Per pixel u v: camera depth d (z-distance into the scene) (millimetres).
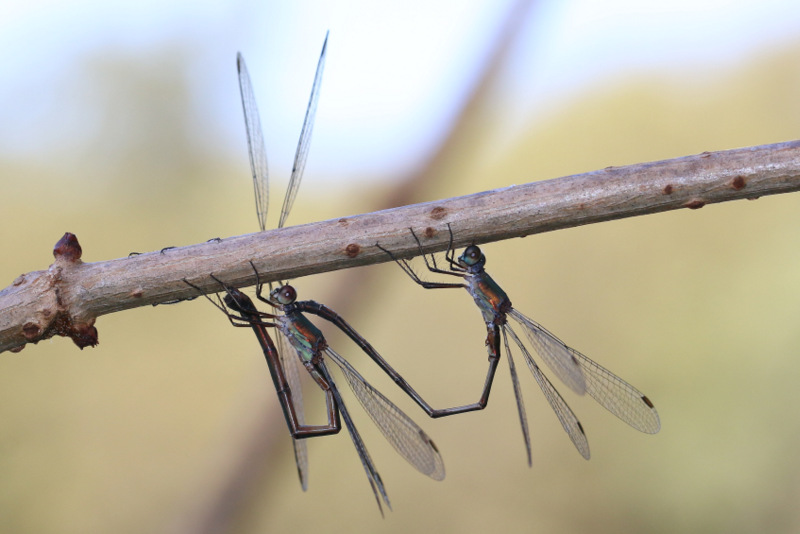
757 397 530
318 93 422
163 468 513
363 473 541
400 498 535
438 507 534
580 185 411
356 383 438
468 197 413
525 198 411
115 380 533
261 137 424
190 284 412
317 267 413
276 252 412
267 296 435
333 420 437
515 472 544
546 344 444
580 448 444
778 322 545
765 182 409
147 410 527
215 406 529
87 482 514
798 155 409
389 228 412
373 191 440
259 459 442
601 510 529
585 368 443
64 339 550
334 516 529
